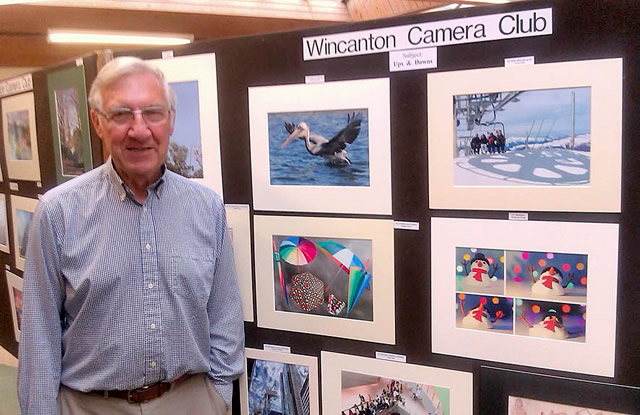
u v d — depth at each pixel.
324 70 1.47
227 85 1.60
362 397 1.55
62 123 1.96
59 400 1.39
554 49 1.21
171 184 1.45
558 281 1.28
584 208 1.23
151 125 1.29
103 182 1.38
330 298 1.56
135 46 3.69
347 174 1.48
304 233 1.56
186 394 1.48
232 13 3.05
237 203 1.64
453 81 1.32
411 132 1.38
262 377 1.70
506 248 1.32
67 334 1.37
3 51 3.46
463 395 1.42
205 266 1.46
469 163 1.33
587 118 1.21
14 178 2.44
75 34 3.20
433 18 1.32
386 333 1.49
